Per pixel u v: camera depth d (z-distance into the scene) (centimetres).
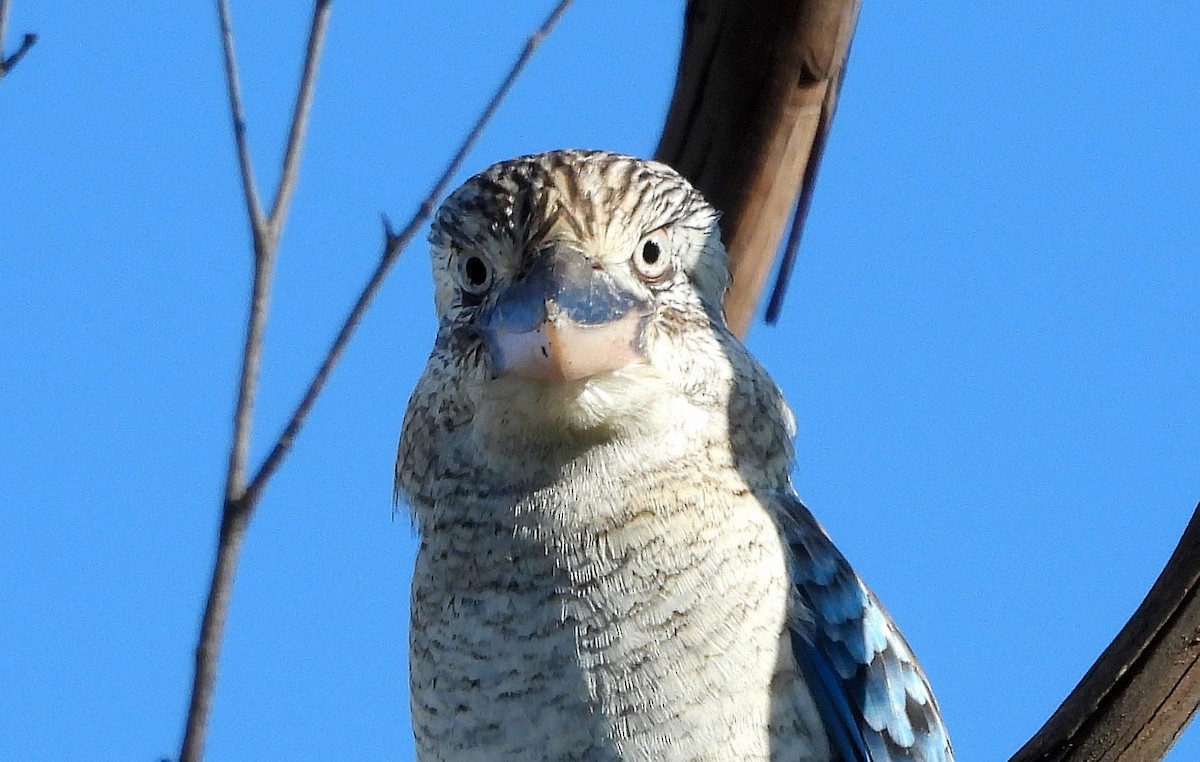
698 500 1012
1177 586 940
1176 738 963
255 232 976
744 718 994
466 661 1011
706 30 1175
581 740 990
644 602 991
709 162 1188
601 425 1002
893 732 1089
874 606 1123
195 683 933
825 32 1154
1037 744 978
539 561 1002
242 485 950
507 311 1012
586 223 1033
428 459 1062
